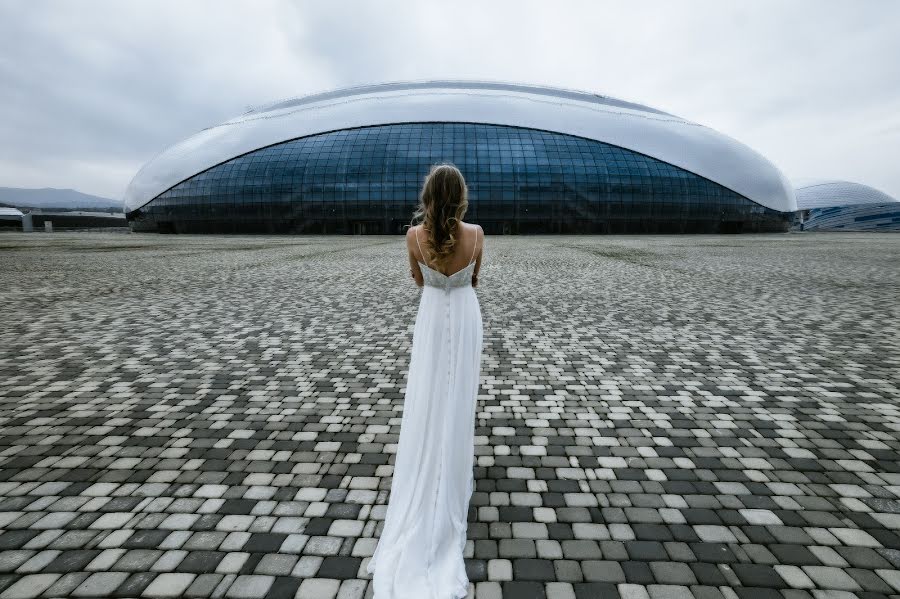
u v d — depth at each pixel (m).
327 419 4.26
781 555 2.58
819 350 6.34
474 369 2.86
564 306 9.25
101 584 2.33
